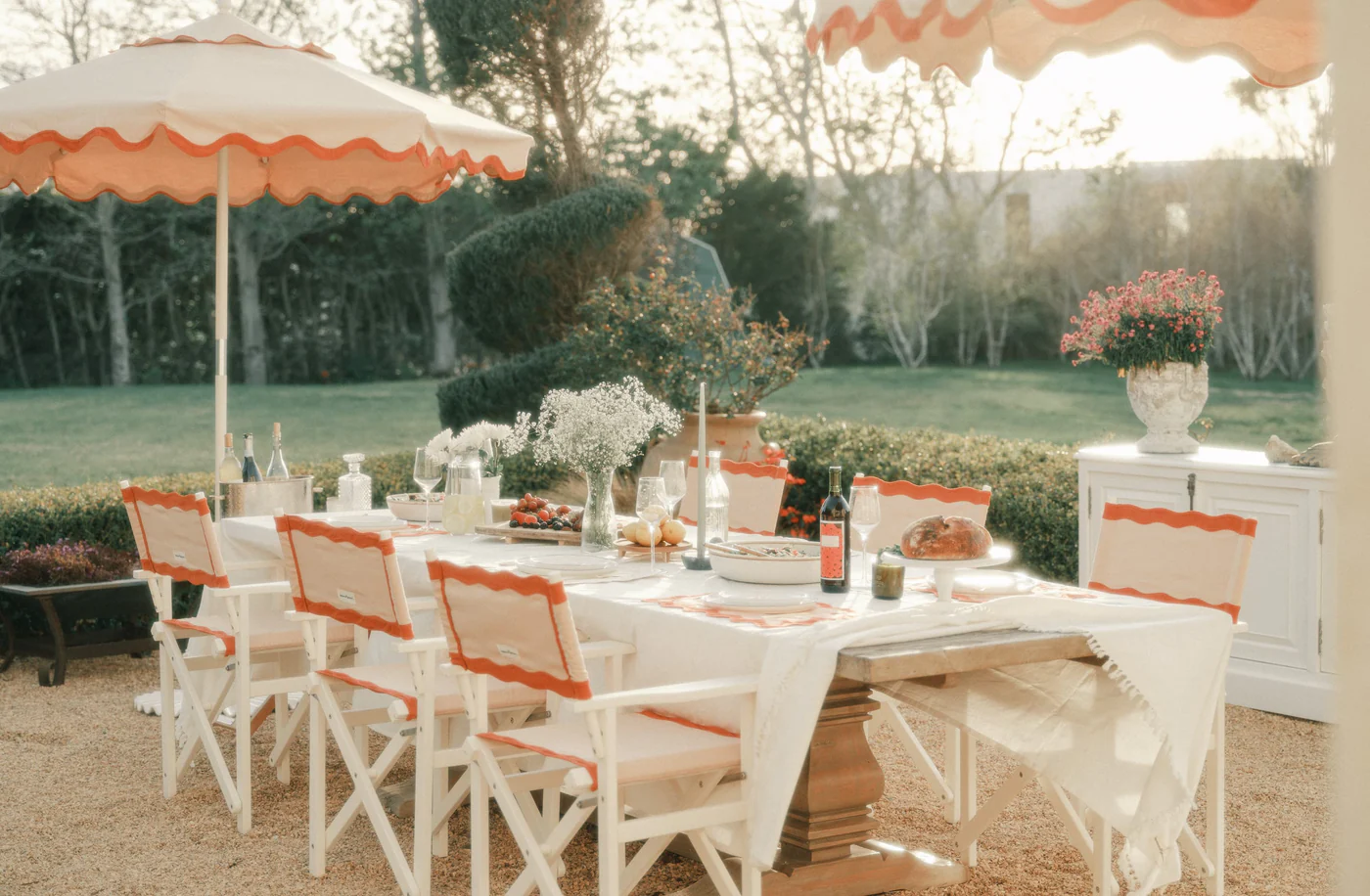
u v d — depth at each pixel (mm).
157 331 26000
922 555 3035
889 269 24953
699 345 9016
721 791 3188
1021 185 23328
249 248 25875
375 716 3699
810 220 24875
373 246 26906
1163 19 3510
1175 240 21406
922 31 3178
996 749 4852
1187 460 5473
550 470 8312
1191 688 2963
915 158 23922
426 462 4762
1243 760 4645
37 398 24047
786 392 25188
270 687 4051
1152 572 3504
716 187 24234
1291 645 5180
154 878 3576
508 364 10461
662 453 8609
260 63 4711
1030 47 3490
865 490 3289
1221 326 20859
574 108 11953
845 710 3291
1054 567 6691
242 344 26312
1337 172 941
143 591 6387
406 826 4020
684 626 3029
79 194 6004
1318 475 5012
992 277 24266
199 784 4488
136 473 18516
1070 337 5855
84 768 4684
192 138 4297
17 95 4500
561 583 2586
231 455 5266
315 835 3592
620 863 3271
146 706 5477
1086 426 22547
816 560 3482
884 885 3314
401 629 3258
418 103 4906
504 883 3500
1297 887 3461
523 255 10273
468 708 2996
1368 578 914
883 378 25203
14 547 6711
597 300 9383
